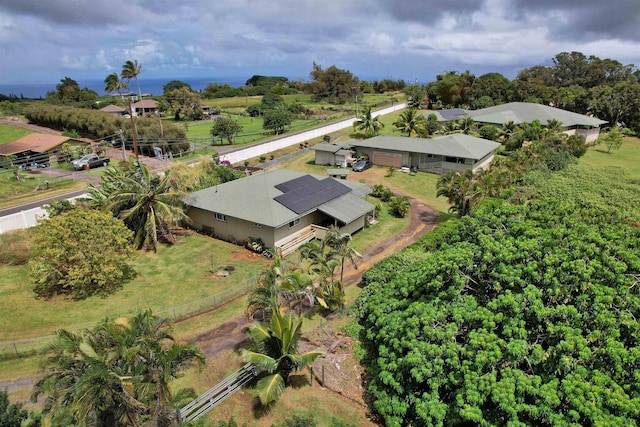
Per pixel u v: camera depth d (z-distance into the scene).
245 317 23.34
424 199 45.53
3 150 56.19
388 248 33.19
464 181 34.97
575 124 73.06
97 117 68.69
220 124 70.94
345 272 28.94
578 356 13.74
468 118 70.88
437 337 15.55
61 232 24.34
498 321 15.48
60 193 41.34
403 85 156.50
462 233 23.97
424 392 15.27
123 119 67.25
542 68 134.00
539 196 42.41
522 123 68.69
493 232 22.08
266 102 122.12
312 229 34.44
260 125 94.19
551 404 12.45
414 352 15.33
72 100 108.00
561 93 95.81
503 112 78.00
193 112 103.44
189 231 35.75
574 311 14.88
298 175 38.75
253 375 18.34
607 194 42.50
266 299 19.45
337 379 18.80
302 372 19.16
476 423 13.62
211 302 24.31
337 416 16.70
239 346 20.86
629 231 20.11
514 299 15.61
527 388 12.93
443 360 15.02
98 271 25.02
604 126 87.00
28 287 26.09
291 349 16.95
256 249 31.44
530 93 99.62
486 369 14.13
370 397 17.80
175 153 61.19
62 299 25.08
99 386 12.07
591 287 15.49
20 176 46.75
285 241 32.16
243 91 161.75
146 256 30.95
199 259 30.50
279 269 21.34
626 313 14.48
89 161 51.84
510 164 47.25
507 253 17.62
